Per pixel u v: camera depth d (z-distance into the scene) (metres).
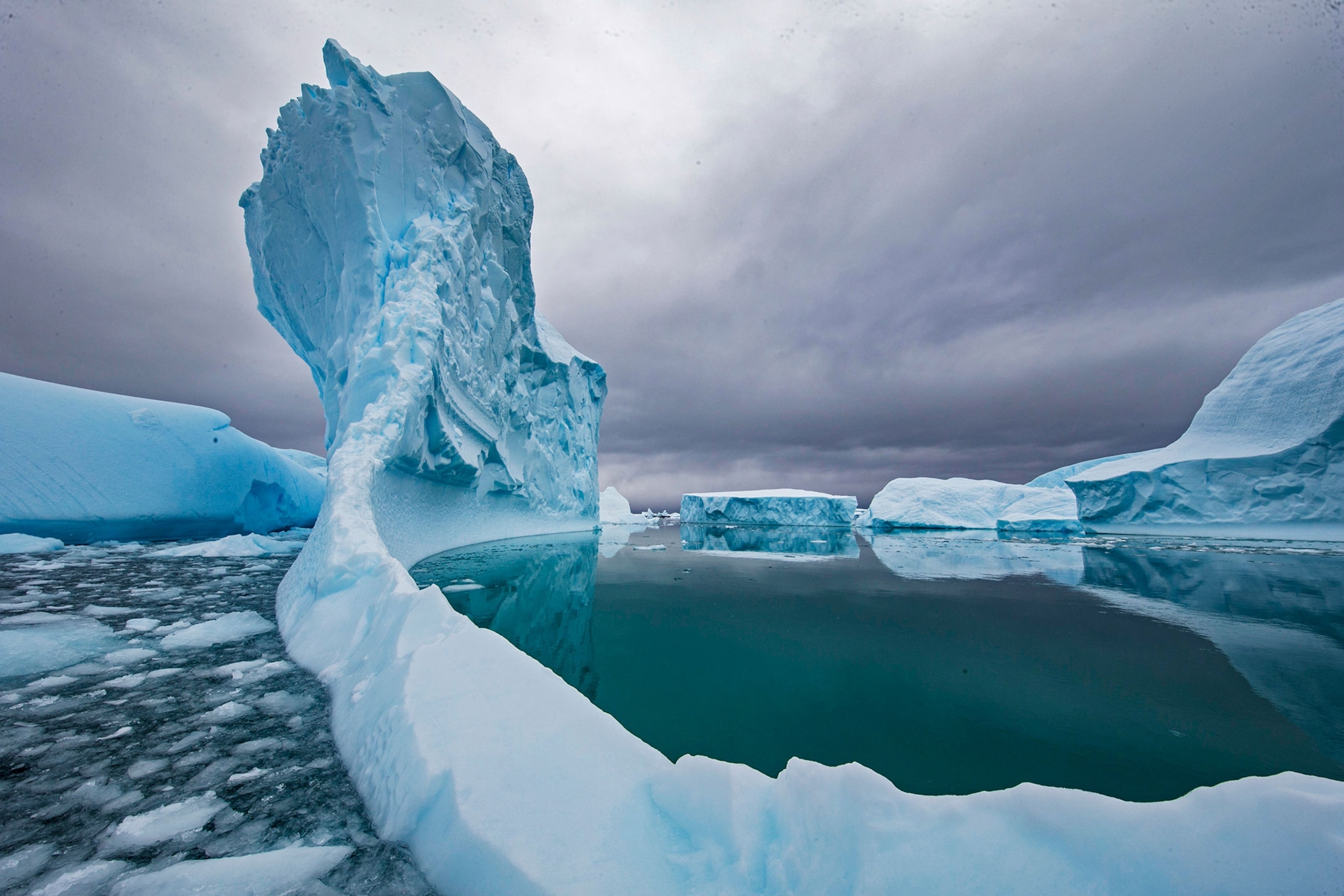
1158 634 5.88
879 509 31.27
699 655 4.88
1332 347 20.22
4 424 7.89
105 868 1.15
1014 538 22.36
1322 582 9.53
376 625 2.39
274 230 9.20
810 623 6.23
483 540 11.63
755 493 35.03
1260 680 4.37
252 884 1.09
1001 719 3.55
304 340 10.64
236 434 10.70
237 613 3.58
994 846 1.00
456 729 1.46
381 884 1.10
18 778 1.54
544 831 1.14
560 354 17.50
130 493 8.56
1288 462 19.98
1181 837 0.94
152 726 1.92
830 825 1.08
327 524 3.97
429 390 6.86
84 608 3.73
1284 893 0.84
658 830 1.19
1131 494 24.38
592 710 1.57
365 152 7.33
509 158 10.90
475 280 9.34
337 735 1.84
